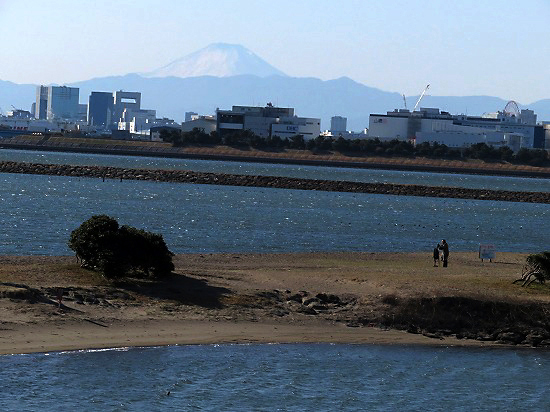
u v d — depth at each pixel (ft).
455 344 419.74
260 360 370.73
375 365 378.12
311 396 334.24
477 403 340.80
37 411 298.97
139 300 421.59
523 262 639.76
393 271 546.67
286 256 623.77
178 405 314.55
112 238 453.99
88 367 342.85
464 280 504.02
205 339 388.37
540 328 437.58
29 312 382.42
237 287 463.83
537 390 359.66
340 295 460.55
